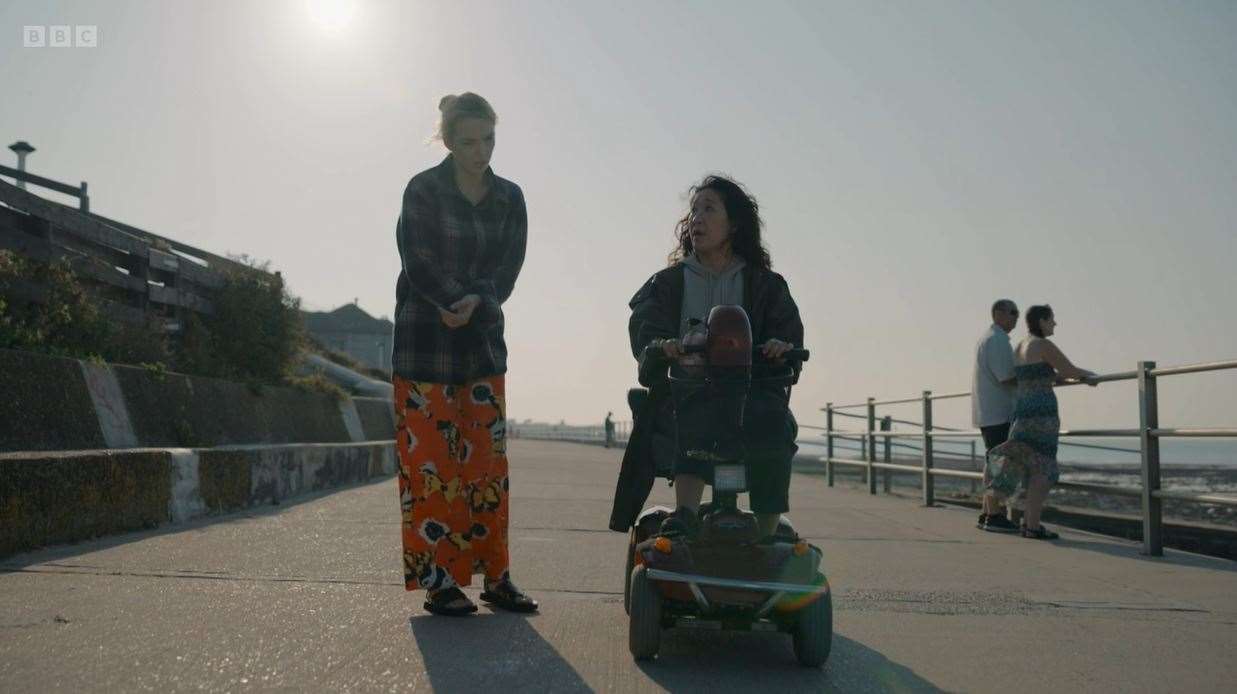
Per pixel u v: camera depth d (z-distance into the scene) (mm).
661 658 3750
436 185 4441
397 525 7547
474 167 4434
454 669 3439
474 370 4473
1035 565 6625
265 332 12461
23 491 5551
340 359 22391
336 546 6320
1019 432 8352
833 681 3514
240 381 11156
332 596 4656
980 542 7945
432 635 3938
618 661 3664
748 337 3578
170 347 10773
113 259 10031
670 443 3965
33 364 6816
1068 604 5164
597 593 5082
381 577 5207
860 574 6078
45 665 3301
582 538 7293
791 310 4070
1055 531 8992
